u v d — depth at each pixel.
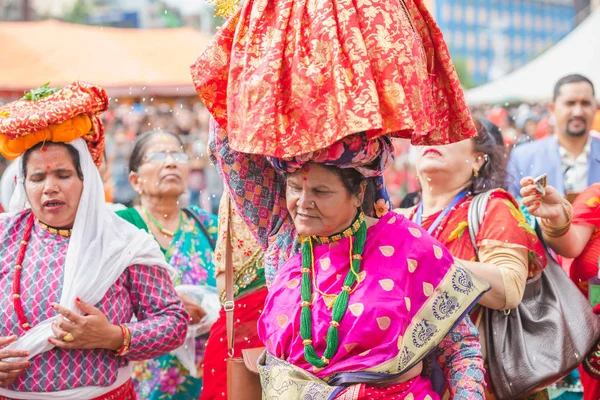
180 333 3.72
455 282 2.84
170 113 11.49
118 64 12.14
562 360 3.61
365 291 2.74
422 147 4.06
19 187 3.79
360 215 2.87
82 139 3.68
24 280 3.55
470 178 4.07
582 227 4.17
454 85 2.89
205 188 10.86
